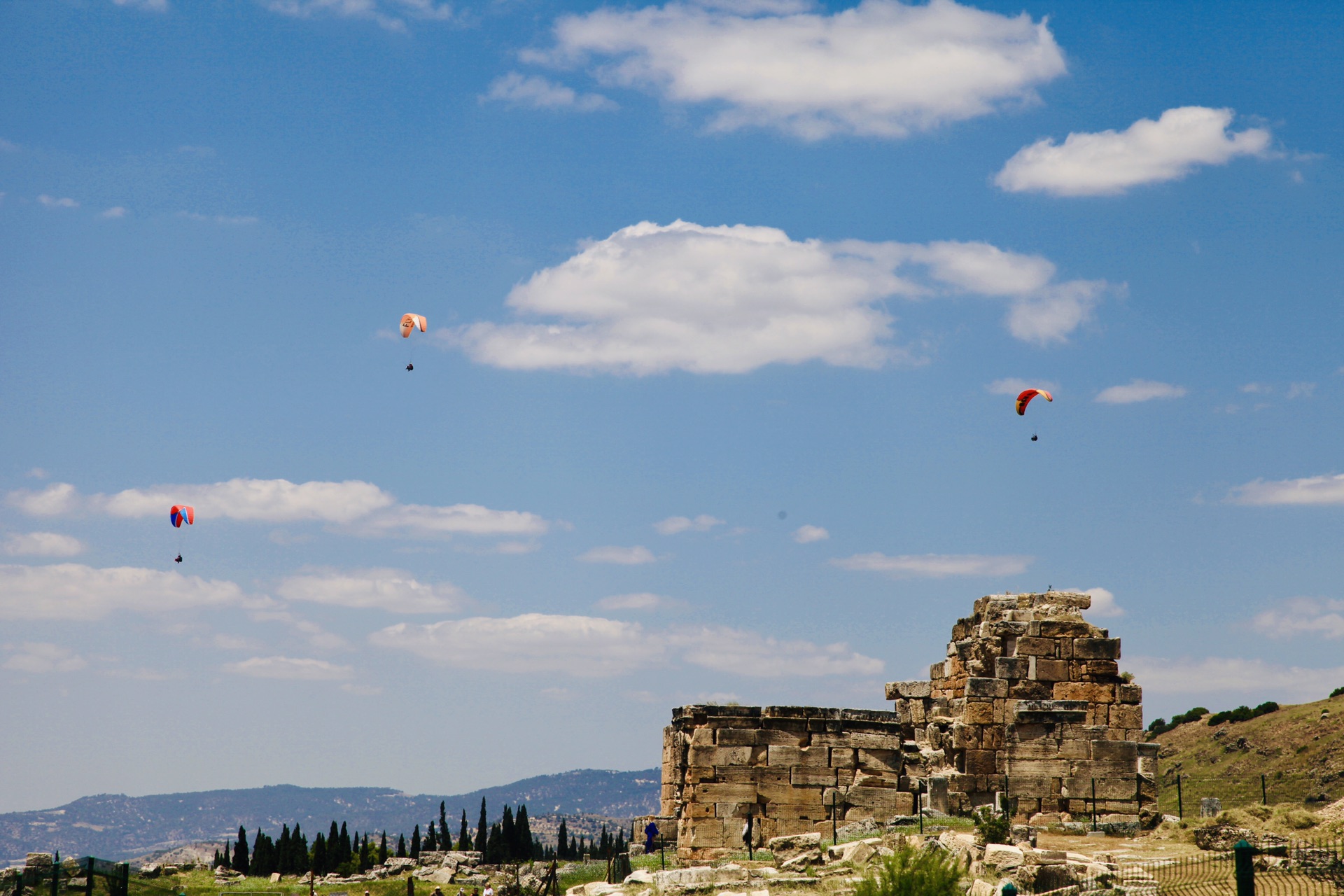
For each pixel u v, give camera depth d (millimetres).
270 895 92062
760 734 52125
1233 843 39344
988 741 50656
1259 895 32469
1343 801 42531
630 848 58938
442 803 156000
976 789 50094
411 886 80625
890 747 52406
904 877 35500
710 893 40031
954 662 56281
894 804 51656
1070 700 50312
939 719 54531
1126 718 50812
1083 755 49188
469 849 158625
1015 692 51156
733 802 51469
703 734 52031
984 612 53719
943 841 41750
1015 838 42219
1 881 49969
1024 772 49250
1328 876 33812
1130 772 48906
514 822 160375
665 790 58406
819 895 38875
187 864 115688
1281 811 42219
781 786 51719
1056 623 51844
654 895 40188
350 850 139125
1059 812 48625
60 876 50875
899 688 59375
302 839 131125
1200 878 34562
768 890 39312
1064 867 35750
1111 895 33594
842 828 50875
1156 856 38688
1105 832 46656
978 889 36188
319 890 95188
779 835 51219
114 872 51750
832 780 51875
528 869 103188
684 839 52188
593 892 42812
